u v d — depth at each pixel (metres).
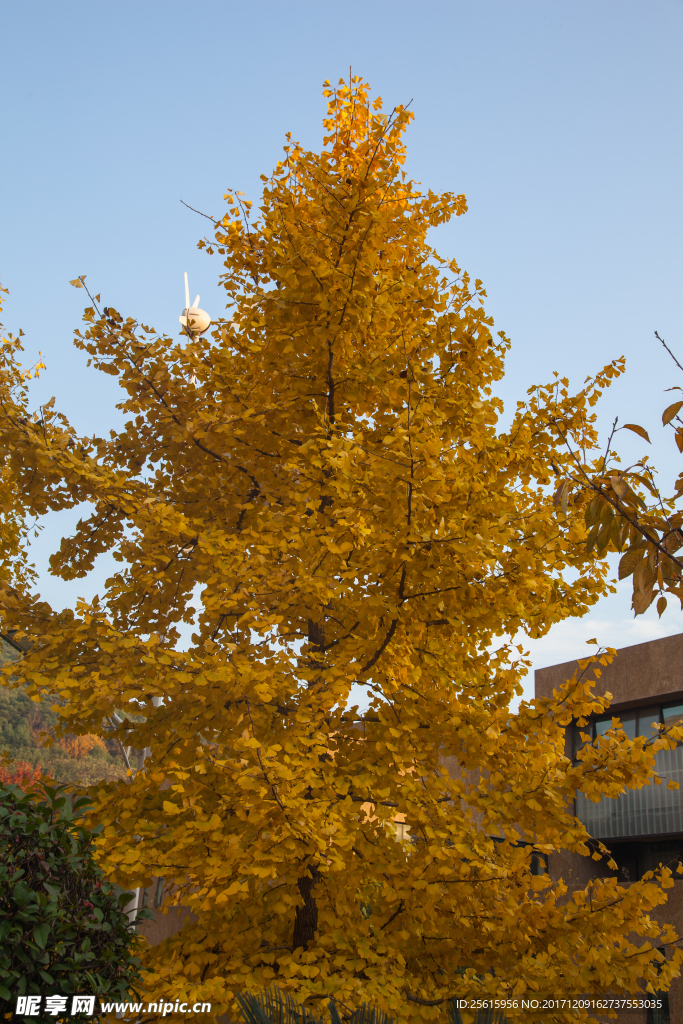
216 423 4.93
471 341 5.02
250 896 4.32
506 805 4.09
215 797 4.18
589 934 4.06
